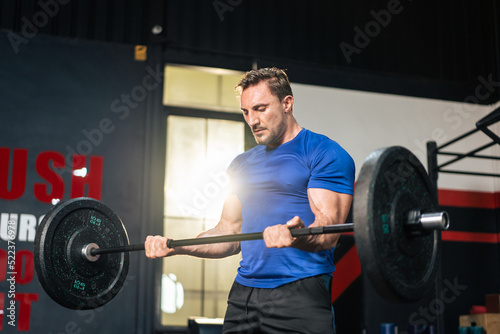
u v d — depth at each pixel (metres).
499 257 5.33
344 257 4.88
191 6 4.97
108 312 4.37
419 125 5.41
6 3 4.62
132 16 4.87
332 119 5.18
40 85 4.58
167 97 5.04
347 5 5.40
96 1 4.82
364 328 4.79
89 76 4.69
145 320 4.43
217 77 5.19
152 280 4.51
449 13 5.66
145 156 4.67
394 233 1.53
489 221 5.39
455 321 5.09
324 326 1.77
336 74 5.27
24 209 4.36
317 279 1.80
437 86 5.54
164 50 4.88
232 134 5.01
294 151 1.90
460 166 5.43
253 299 1.86
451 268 5.20
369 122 5.28
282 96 1.92
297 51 5.19
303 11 5.27
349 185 1.82
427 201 1.70
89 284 2.15
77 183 4.50
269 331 1.82
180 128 4.91
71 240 2.12
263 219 1.89
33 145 4.48
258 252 1.87
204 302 4.69
